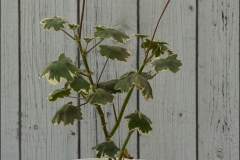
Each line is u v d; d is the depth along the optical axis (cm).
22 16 135
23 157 137
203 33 133
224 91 134
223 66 133
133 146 134
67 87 98
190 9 133
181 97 134
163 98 134
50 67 92
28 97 136
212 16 133
